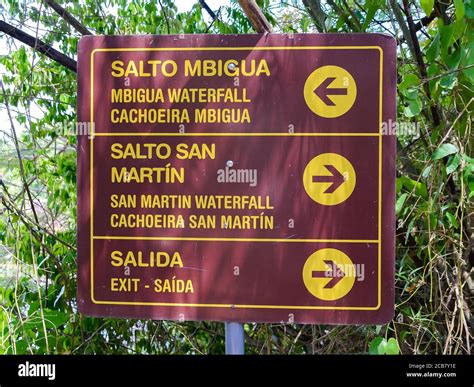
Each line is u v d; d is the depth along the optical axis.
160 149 1.83
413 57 2.42
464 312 2.36
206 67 1.81
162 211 1.83
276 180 1.79
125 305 1.84
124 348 3.02
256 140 1.80
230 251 1.80
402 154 2.50
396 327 2.43
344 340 2.59
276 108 1.79
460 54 2.01
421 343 2.45
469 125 2.13
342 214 1.77
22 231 2.96
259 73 1.79
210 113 1.81
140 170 1.83
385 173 1.76
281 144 1.79
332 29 2.59
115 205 1.84
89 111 1.85
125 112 1.84
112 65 1.84
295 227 1.78
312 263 1.78
